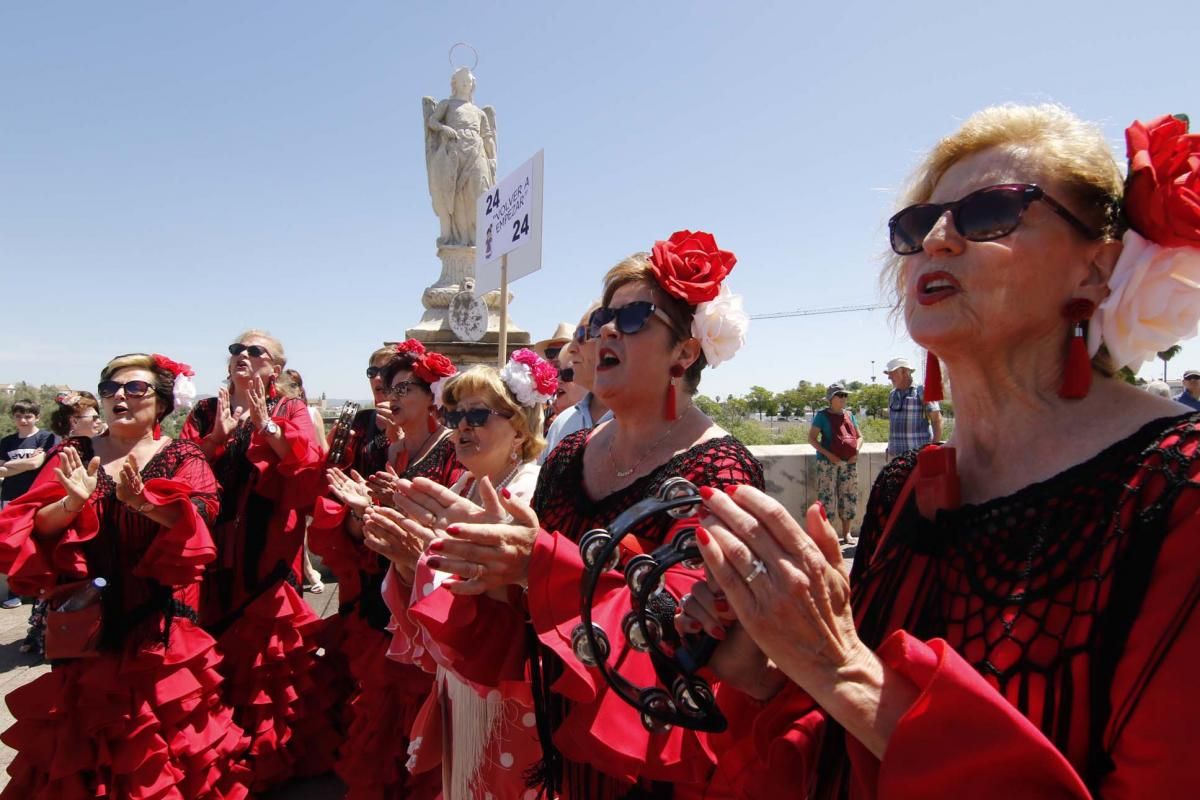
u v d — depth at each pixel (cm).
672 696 116
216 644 333
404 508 190
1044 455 99
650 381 180
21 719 277
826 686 87
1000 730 77
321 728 375
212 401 451
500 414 261
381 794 307
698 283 176
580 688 129
